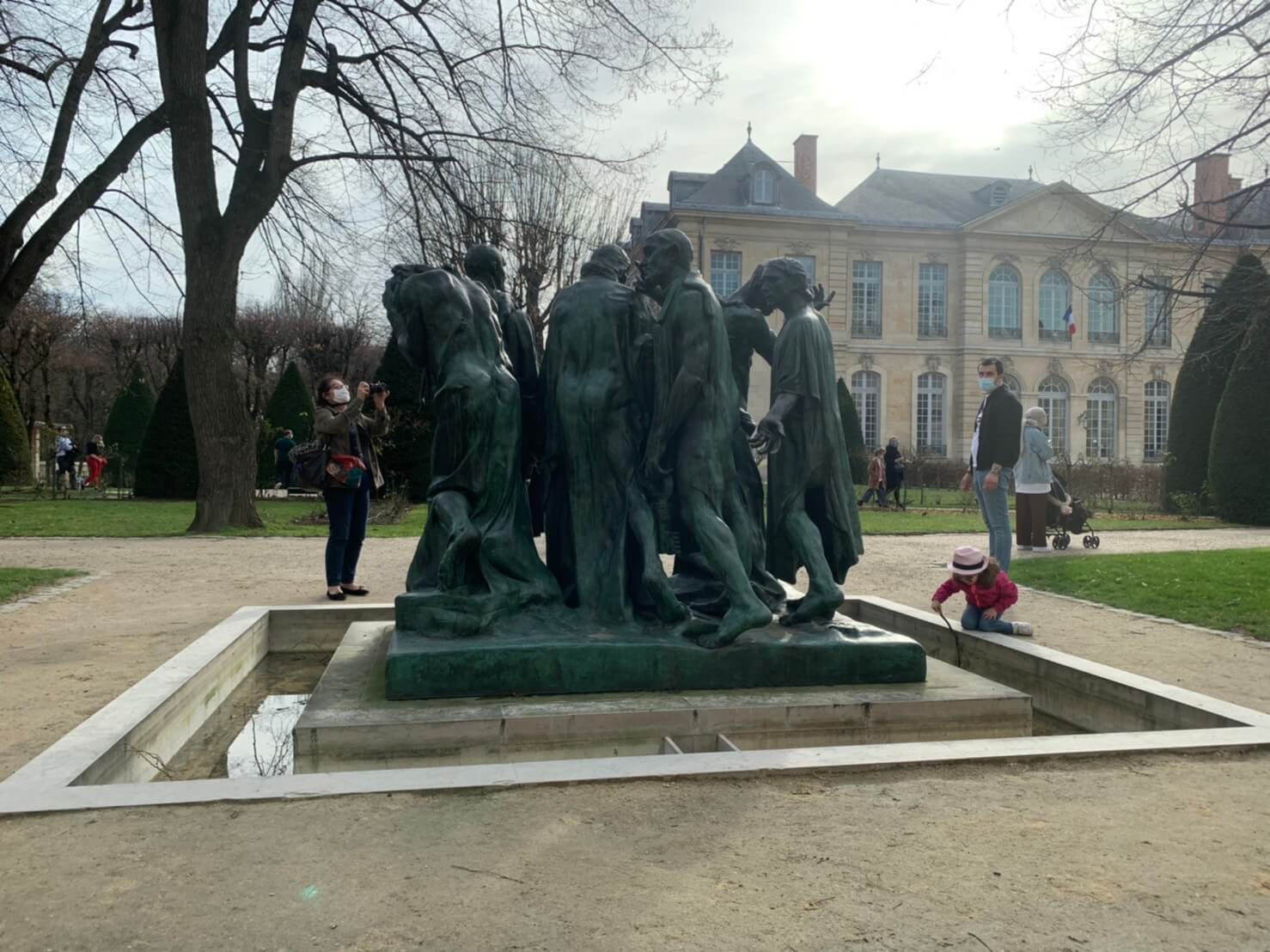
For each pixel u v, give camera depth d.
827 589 4.99
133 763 3.82
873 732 4.38
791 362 5.20
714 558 4.69
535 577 4.98
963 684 4.74
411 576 5.05
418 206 18.80
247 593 8.86
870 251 44.53
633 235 37.44
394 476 25.00
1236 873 2.74
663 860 2.76
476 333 5.09
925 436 45.50
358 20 18.20
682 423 4.89
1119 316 46.25
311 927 2.35
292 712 5.23
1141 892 2.62
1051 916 2.47
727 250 42.53
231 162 17.78
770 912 2.47
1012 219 45.09
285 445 28.81
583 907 2.47
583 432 4.94
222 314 16.55
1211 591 8.93
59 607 7.98
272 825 2.96
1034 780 3.47
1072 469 26.58
